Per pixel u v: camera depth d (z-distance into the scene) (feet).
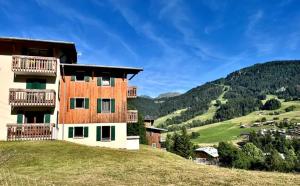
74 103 119.55
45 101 106.63
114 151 99.55
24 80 110.32
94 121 120.98
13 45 108.99
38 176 62.90
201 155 401.90
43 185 53.67
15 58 104.63
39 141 101.81
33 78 111.04
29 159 79.25
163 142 372.38
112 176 64.13
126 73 127.34
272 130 616.80
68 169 71.20
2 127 106.42
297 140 479.00
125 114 125.49
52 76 112.68
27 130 104.83
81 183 56.80
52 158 81.56
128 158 88.48
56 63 108.78
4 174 61.05
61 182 57.21
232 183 58.08
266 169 326.24
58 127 116.78
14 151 85.30
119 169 72.23
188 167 78.54
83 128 119.34
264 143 513.04
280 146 474.90
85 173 67.00
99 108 122.11
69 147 95.96
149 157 94.22
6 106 107.65
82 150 93.50
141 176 64.34
